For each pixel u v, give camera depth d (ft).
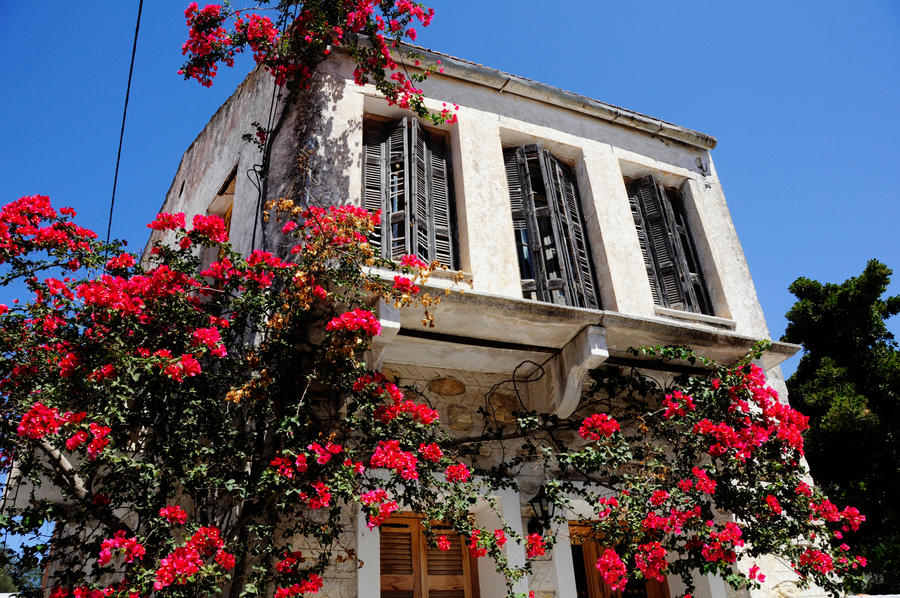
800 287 42.98
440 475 18.04
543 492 18.99
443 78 23.97
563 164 25.52
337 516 15.23
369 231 17.19
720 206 27.17
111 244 16.79
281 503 14.02
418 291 16.89
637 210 26.09
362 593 16.16
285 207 17.07
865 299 39.86
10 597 14.01
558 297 21.76
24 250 16.02
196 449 14.71
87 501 14.28
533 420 17.90
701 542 16.56
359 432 17.69
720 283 24.97
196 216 16.70
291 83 21.45
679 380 20.36
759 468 18.25
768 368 21.93
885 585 37.09
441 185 22.70
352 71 22.47
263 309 16.42
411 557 18.89
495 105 24.41
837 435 36.76
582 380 19.22
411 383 19.81
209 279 18.10
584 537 21.08
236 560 14.48
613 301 22.47
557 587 18.20
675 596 21.12
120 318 14.75
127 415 14.76
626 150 26.32
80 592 12.54
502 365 20.59
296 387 16.51
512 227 22.00
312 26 21.01
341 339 15.38
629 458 17.12
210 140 30.48
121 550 12.96
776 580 20.97
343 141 21.06
